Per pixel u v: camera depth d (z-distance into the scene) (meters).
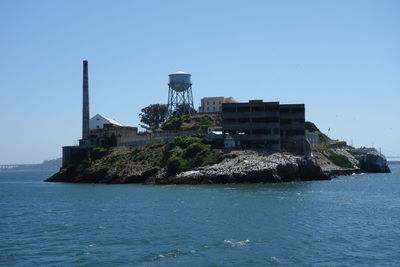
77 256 53.03
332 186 140.75
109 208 93.12
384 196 110.88
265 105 182.62
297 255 52.47
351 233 63.69
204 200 102.06
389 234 63.12
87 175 190.12
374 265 48.88
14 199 120.12
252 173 151.25
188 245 56.97
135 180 169.88
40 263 50.69
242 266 48.47
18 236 65.06
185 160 167.50
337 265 48.84
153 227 69.12
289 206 90.50
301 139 185.00
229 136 181.25
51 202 109.81
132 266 48.84
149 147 192.50
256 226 68.75
